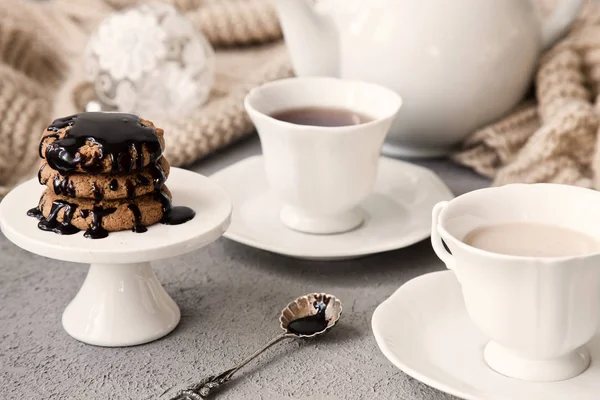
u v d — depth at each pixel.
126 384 0.64
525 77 0.85
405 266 0.74
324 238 0.75
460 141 0.87
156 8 0.94
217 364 0.65
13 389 0.63
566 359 0.62
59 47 0.99
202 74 0.92
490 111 0.84
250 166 0.83
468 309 0.62
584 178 0.78
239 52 1.04
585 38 0.90
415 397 0.63
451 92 0.82
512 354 0.62
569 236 0.62
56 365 0.65
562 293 0.59
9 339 0.67
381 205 0.79
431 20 0.80
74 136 0.64
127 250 0.62
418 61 0.81
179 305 0.70
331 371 0.65
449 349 0.63
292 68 0.95
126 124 0.65
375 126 0.73
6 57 0.96
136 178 0.65
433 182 0.81
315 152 0.73
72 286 0.72
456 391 0.59
